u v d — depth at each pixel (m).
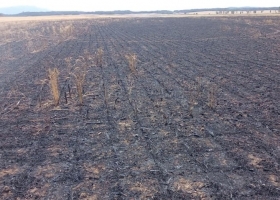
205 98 9.40
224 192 4.80
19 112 8.70
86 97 9.87
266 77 11.73
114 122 7.73
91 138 6.87
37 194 4.90
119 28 39.75
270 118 7.71
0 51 21.45
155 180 5.18
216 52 18.02
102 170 5.55
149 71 13.36
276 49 18.36
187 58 16.30
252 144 6.38
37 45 23.30
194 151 6.13
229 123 7.49
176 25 41.53
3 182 5.27
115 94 10.09
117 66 14.61
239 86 10.62
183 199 4.65
